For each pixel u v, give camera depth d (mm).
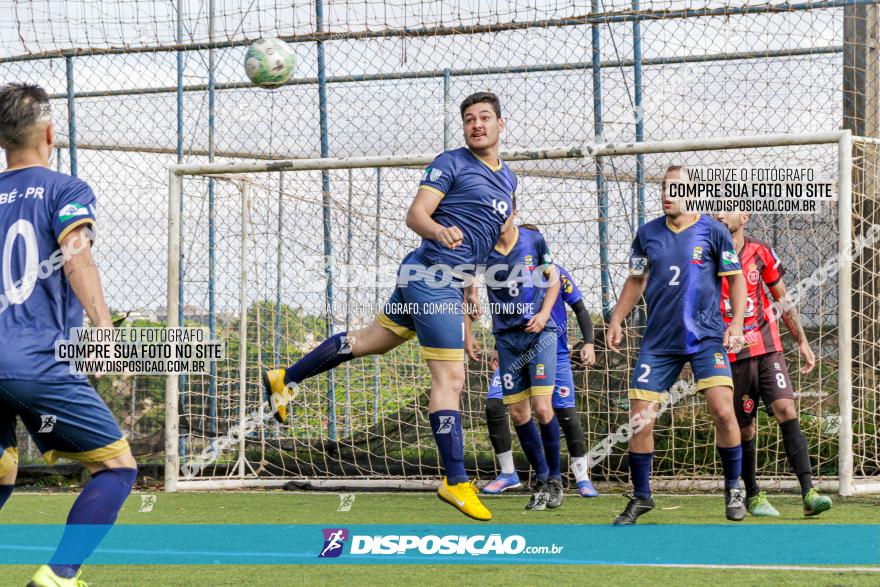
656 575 11164
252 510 18656
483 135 13398
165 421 23203
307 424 25016
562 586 10547
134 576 11469
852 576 10961
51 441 9367
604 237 22844
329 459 24297
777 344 16938
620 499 20375
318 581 11039
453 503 13219
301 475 24375
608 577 11078
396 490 23125
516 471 22750
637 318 22688
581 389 22766
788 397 16703
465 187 13281
